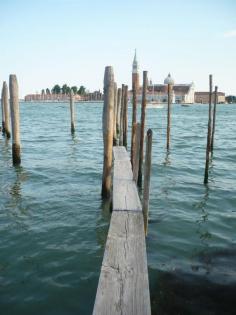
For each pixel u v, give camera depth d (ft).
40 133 95.45
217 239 24.57
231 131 110.11
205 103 508.94
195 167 49.01
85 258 21.45
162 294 17.74
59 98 564.71
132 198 24.36
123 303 12.31
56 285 18.49
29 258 21.36
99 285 13.39
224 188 37.78
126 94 53.01
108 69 29.96
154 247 23.03
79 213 29.17
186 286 18.48
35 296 17.54
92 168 46.93
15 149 46.09
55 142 75.97
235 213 30.01
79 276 19.40
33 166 47.67
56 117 182.60
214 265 20.72
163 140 80.38
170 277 19.30
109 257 15.65
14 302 17.06
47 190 35.88
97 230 25.77
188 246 23.32
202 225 27.17
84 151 63.10
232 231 26.08
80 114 219.00
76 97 547.90
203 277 19.36
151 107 303.48
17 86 44.32
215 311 16.55
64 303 17.08
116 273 14.28
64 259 21.29
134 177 28.50
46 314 16.28
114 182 28.22
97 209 30.17
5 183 38.60
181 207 31.48
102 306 12.14
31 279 19.02
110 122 30.63
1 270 19.92
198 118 187.52
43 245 23.13
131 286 13.35
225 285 18.56
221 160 54.75
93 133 97.14
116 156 39.65
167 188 37.73
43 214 28.91
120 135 60.18
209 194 35.55
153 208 31.07
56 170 45.42
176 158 55.72
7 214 28.78
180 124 138.41
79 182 39.27
